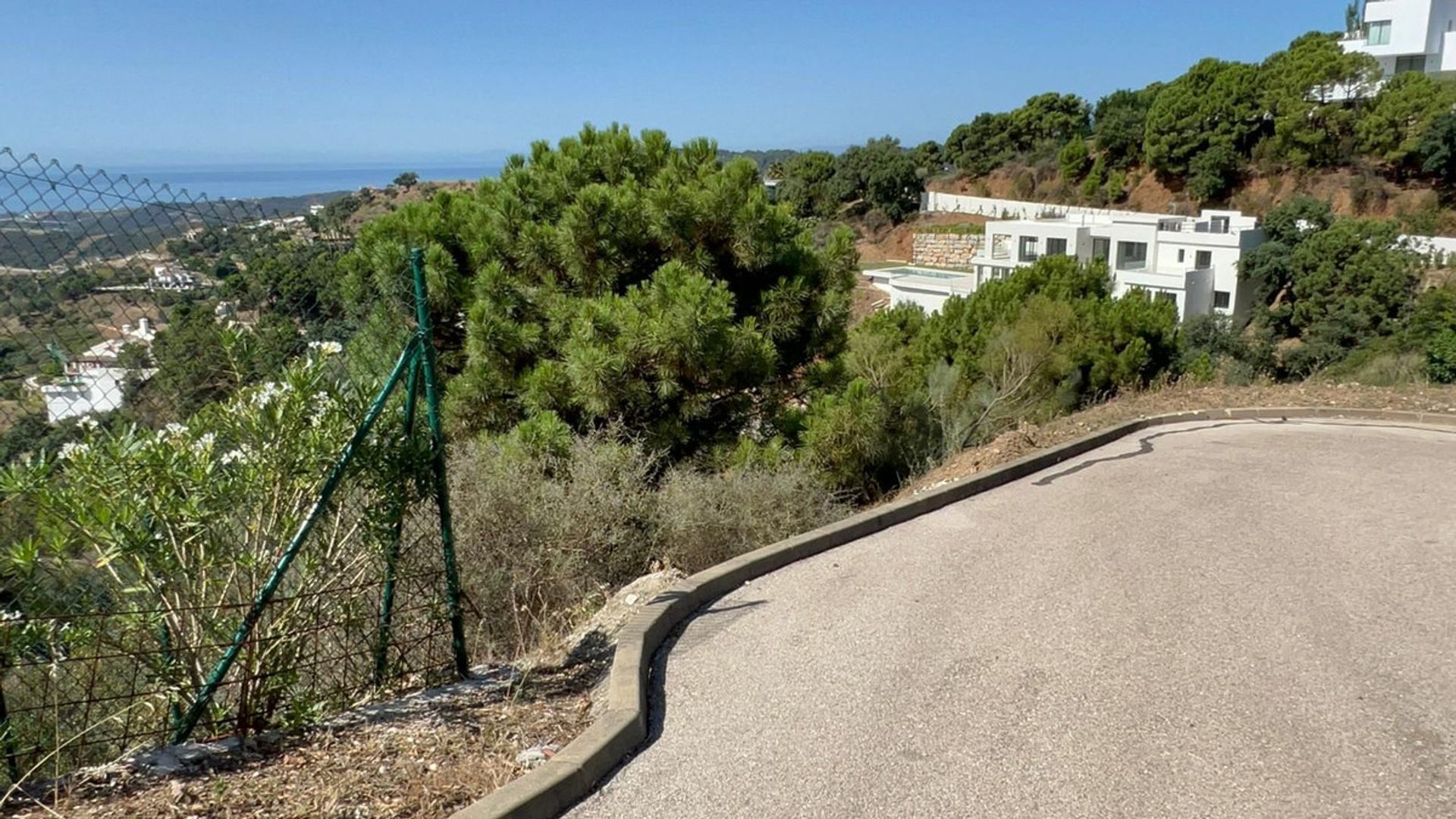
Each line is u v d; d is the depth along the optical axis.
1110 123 61.03
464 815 3.22
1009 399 13.80
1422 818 3.28
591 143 11.36
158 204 3.78
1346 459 9.22
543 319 10.24
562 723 4.09
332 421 3.96
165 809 3.26
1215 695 4.29
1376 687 4.33
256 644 3.86
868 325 20.58
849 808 3.45
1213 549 6.50
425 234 10.48
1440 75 52.16
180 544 3.59
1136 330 19.86
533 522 6.21
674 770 3.76
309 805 3.32
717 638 5.18
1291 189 50.88
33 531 3.42
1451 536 6.65
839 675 4.62
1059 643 4.94
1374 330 31.83
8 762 3.42
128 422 3.61
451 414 9.58
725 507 7.51
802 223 11.53
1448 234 43.16
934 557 6.55
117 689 3.81
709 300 8.90
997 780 3.61
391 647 4.64
